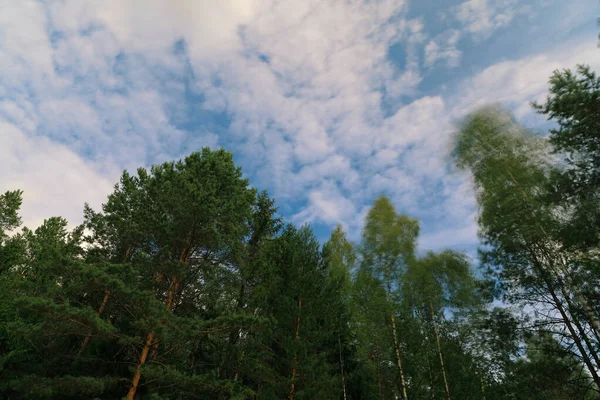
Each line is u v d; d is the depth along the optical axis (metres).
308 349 12.02
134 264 12.11
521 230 12.27
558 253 12.31
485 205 13.45
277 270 14.72
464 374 13.75
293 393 11.15
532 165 12.51
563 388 11.92
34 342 12.93
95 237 18.02
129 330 11.56
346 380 13.18
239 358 12.35
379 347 13.20
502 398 13.63
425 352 13.52
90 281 9.64
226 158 17.83
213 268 13.03
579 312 11.76
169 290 12.16
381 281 15.09
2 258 16.30
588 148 11.22
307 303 13.12
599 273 11.35
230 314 10.67
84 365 12.23
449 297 15.70
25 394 8.72
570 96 10.93
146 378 9.84
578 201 11.09
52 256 9.60
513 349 13.51
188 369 12.94
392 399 12.21
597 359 11.31
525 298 13.81
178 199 12.41
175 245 12.98
